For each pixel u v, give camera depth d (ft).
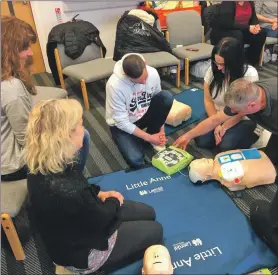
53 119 3.01
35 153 3.04
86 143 5.12
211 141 6.81
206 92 6.72
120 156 6.90
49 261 4.66
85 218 3.28
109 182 5.97
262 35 10.69
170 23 10.45
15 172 4.56
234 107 4.27
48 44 9.52
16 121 4.28
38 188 3.10
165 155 6.31
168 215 5.18
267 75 10.78
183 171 6.16
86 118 8.60
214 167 5.73
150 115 6.65
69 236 3.43
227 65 5.75
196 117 8.17
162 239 4.74
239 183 5.53
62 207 3.09
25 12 10.65
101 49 10.39
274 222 4.29
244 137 6.34
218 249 4.55
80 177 3.27
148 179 6.00
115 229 3.71
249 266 4.30
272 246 4.47
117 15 11.50
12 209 4.15
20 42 4.28
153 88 6.31
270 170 5.60
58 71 9.78
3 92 4.14
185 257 4.45
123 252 4.14
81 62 10.00
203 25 11.39
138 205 4.89
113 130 6.48
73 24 9.80
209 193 5.60
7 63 4.24
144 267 3.98
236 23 10.64
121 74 5.74
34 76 11.60
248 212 5.23
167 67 10.46
